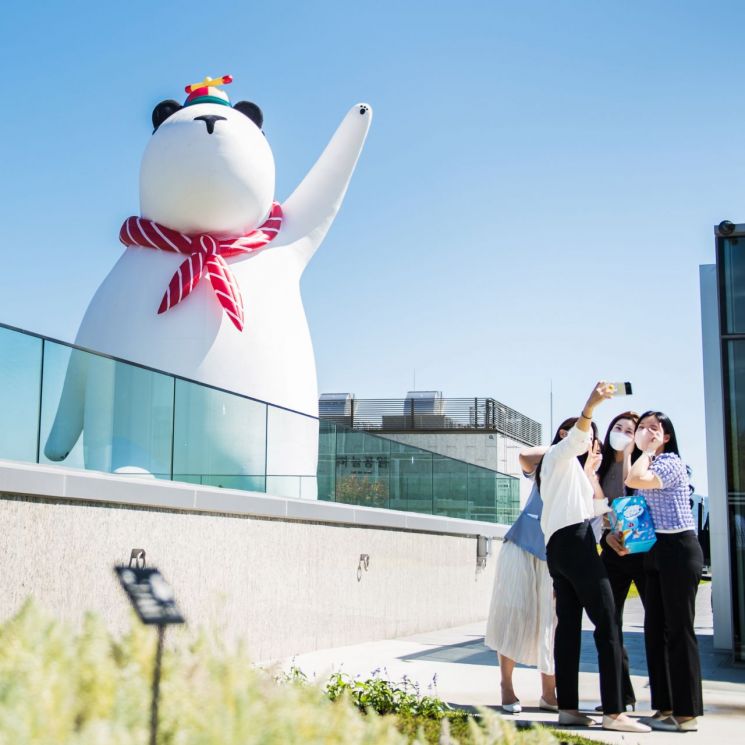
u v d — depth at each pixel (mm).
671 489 7125
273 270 16219
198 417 10711
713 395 12320
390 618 14336
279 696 3436
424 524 15727
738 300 11961
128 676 3324
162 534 9227
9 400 7957
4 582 7352
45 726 2861
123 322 15258
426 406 35500
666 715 7211
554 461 7020
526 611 7797
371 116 17641
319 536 12312
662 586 7082
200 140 15414
